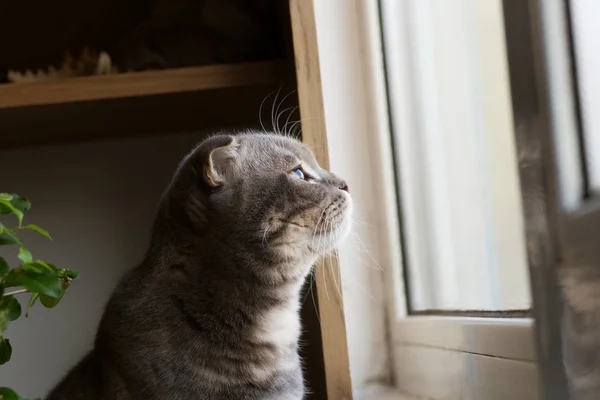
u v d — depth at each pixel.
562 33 0.70
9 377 1.48
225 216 1.07
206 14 1.32
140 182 1.55
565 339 0.65
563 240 0.65
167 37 1.31
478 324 0.97
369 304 1.35
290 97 1.19
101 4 1.53
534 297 0.69
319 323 1.12
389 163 1.34
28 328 1.49
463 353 1.02
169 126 1.48
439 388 1.12
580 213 0.63
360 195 1.36
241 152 1.12
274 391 1.05
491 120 0.99
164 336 1.00
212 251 1.06
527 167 0.71
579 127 0.69
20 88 1.09
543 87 0.69
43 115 1.21
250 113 1.41
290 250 1.10
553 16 0.70
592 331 0.61
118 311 1.05
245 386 1.02
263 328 1.07
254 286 1.07
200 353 1.01
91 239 1.53
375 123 1.34
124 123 1.38
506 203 0.94
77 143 1.54
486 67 1.00
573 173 0.68
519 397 0.84
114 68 1.23
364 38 1.35
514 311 0.92
